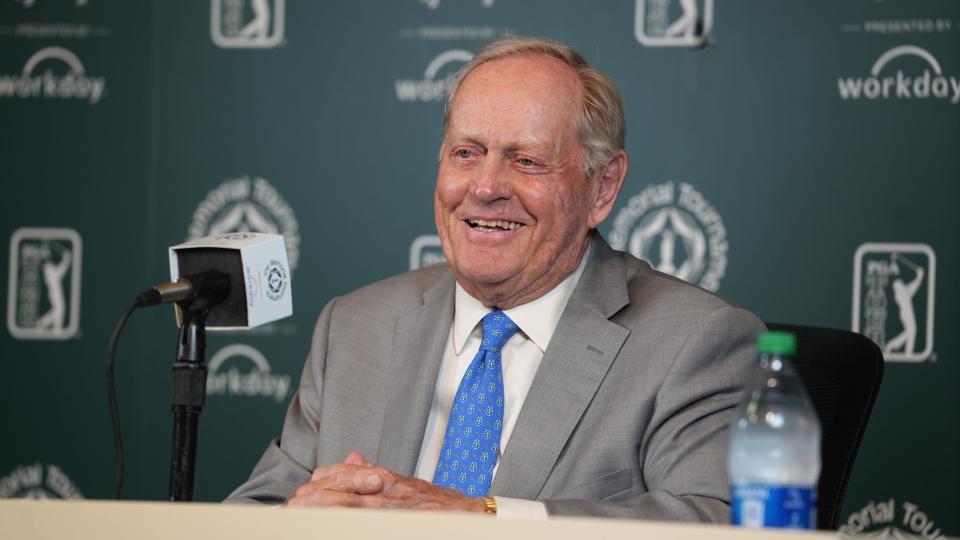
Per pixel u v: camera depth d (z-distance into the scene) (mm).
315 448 7062
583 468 6316
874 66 10109
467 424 6613
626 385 6473
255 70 10891
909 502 9969
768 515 4020
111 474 10898
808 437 4445
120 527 3838
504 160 6645
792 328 6922
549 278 6809
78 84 11055
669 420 6328
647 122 10375
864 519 10008
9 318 11016
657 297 6801
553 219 6668
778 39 10219
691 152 10312
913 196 10047
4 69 11086
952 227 9992
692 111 10312
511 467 6375
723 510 5879
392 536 3709
